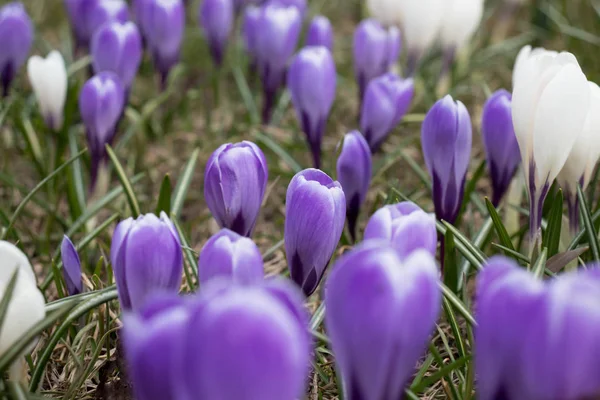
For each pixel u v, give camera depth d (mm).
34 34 1132
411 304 383
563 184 563
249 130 859
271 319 338
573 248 566
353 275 382
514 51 1184
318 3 1341
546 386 377
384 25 930
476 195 669
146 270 454
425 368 521
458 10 871
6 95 789
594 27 1188
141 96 1027
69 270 534
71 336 564
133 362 382
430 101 922
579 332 370
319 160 676
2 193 766
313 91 652
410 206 453
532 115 519
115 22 739
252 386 343
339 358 395
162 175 813
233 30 1146
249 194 513
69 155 822
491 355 387
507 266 403
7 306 447
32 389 507
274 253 686
